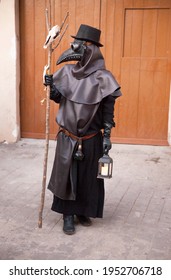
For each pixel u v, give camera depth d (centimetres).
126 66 633
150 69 630
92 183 364
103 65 350
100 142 365
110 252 343
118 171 543
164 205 441
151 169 555
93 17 624
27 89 662
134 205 439
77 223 392
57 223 393
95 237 368
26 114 670
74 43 342
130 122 650
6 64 641
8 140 663
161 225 395
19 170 542
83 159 356
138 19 618
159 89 635
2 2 621
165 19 613
